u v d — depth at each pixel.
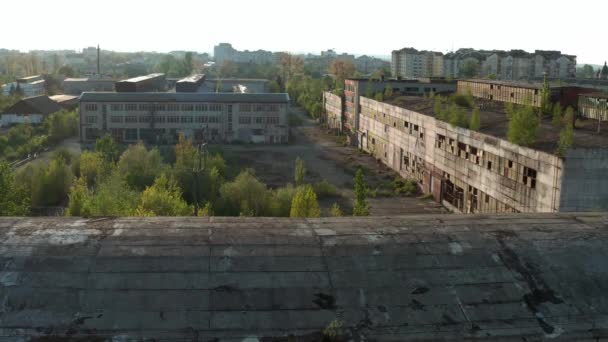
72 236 13.69
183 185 51.97
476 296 13.03
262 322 12.08
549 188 34.34
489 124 47.53
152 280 12.57
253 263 13.16
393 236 14.49
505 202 40.09
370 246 14.01
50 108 109.19
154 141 89.69
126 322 11.86
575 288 13.48
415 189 58.72
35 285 12.30
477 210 44.91
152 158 58.41
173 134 90.00
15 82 157.62
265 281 12.80
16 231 13.82
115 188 39.22
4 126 103.19
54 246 13.26
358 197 38.66
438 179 53.25
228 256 13.27
